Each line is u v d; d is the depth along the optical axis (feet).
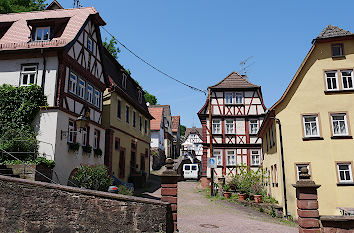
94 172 48.44
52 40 52.54
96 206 27.09
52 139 45.52
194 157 165.78
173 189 31.17
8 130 44.57
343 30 57.72
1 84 50.06
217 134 95.35
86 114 55.72
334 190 52.19
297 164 54.03
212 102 97.14
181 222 40.93
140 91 98.84
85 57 57.98
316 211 27.86
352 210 48.62
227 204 61.98
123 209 27.48
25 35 54.24
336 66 56.90
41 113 46.88
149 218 28.07
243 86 97.04
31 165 39.99
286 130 55.72
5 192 26.99
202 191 81.35
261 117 95.45
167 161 32.30
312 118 56.08
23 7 87.35
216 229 37.32
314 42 57.98
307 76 57.11
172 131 200.23
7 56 51.01
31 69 50.31
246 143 94.38
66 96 50.37
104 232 26.76
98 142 60.90
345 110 55.01
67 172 48.16
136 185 79.82
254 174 71.61
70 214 26.84
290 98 56.80
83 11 61.57
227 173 92.79
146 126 102.06
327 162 53.36
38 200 26.96
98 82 63.16
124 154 77.61
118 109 75.56
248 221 45.06
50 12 63.05
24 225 26.58
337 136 54.13
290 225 45.55
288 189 53.21
